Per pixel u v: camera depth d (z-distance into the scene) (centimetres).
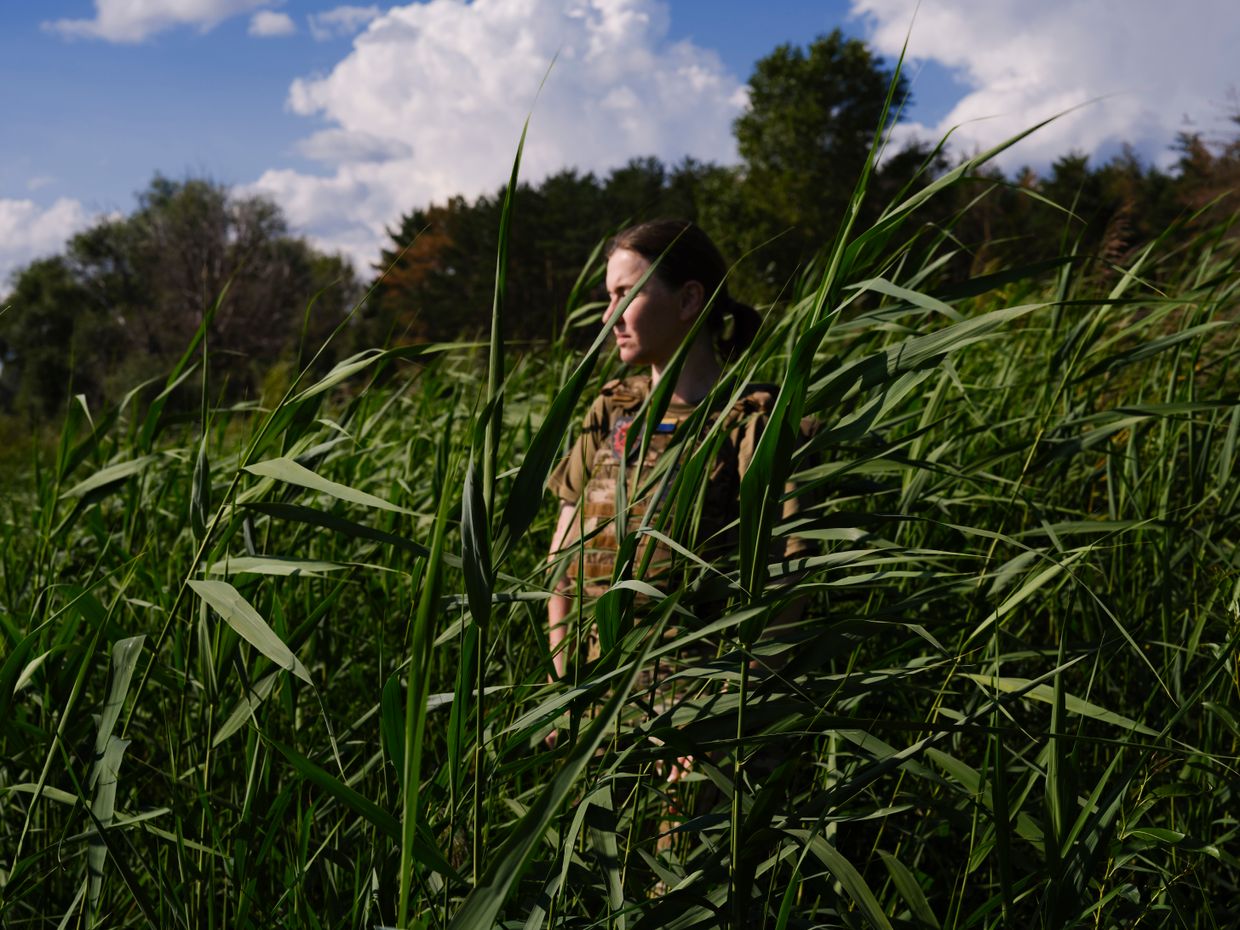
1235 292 230
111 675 132
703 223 3462
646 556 123
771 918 125
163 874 134
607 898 116
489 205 5644
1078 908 123
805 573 137
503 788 158
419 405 342
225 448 332
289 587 221
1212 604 182
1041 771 130
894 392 126
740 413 188
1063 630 133
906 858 171
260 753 142
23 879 153
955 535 220
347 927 144
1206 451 210
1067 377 183
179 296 3484
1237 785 150
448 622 162
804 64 3347
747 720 121
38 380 3991
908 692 179
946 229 144
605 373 223
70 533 257
